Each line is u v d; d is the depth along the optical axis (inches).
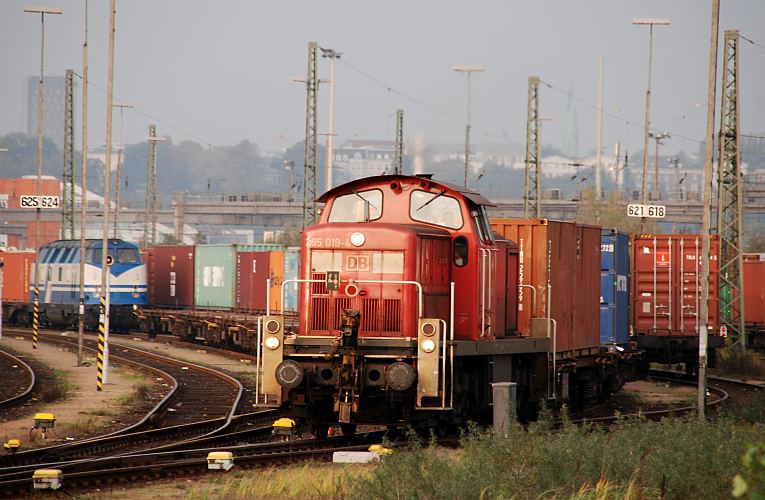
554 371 3553.2
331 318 2842.0
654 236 5698.8
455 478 1959.9
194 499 2106.3
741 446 2176.4
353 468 2421.3
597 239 4377.5
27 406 3858.3
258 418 3602.4
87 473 2297.0
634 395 5000.0
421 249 2844.5
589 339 4224.9
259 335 2778.1
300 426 3075.8
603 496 1852.9
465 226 2987.2
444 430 2999.5
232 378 4936.0
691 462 2055.9
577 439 2265.0
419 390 2674.7
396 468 2058.3
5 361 5890.8
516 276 3518.7
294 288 6496.1
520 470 1957.4
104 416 3622.0
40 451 2677.2
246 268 7386.8
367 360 2736.2
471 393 3061.0
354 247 2839.6
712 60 3875.5
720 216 7017.7
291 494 2138.3
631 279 5693.9
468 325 2972.4
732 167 6968.5
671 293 5674.2
